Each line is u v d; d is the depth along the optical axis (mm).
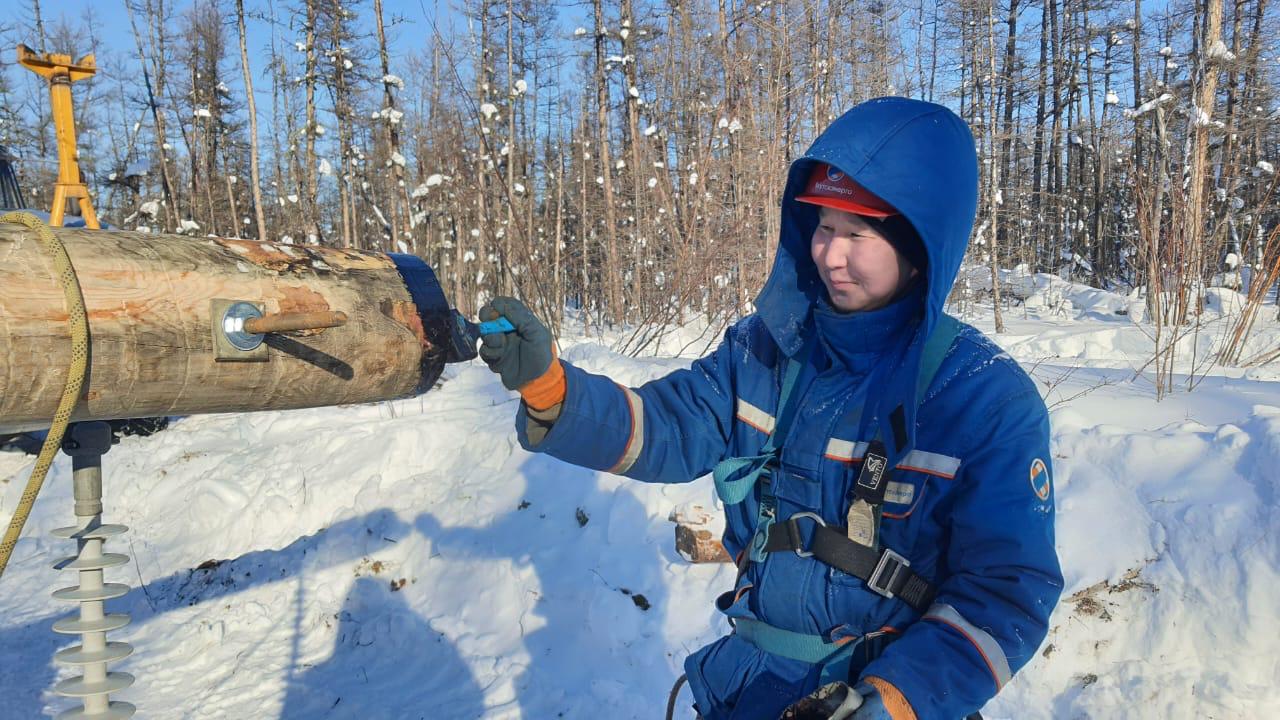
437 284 2275
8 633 4547
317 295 2000
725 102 9977
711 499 3883
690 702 3209
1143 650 2938
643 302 9602
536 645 3740
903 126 1212
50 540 5965
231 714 3662
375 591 4477
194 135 25656
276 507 5398
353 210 23391
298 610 4488
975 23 21234
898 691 1024
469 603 4129
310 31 21625
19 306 1597
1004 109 25984
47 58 4480
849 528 1248
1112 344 10562
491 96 16703
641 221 11398
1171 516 3127
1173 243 6668
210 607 4691
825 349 1348
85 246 1735
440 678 3736
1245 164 18219
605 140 18625
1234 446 3232
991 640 1066
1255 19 19453
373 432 5742
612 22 18797
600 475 4344
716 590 3555
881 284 1265
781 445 1392
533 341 1330
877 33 14398
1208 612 2885
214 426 7129
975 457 1157
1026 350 10867
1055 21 29078
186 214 28047
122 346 1705
